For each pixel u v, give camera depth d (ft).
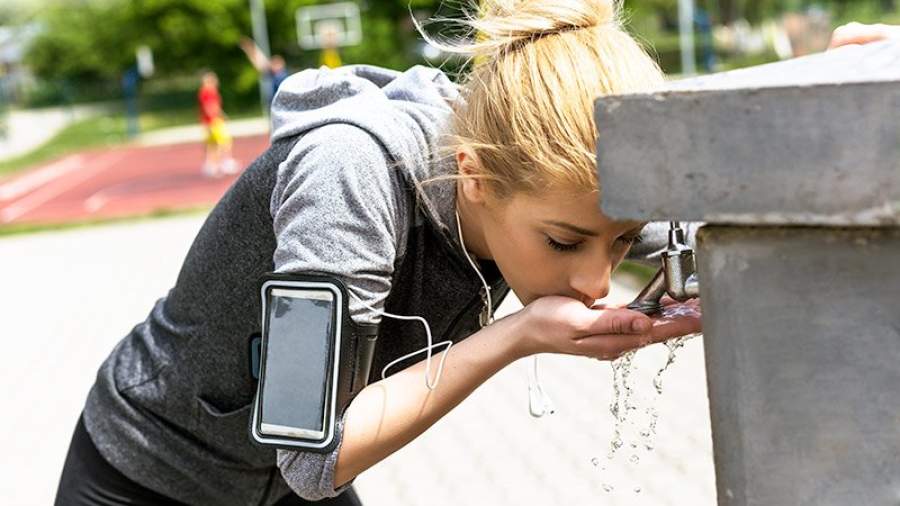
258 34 148.56
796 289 4.20
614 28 6.51
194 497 8.41
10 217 67.87
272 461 8.19
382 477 19.03
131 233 51.65
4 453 21.72
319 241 6.42
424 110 7.08
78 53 209.36
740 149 4.06
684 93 4.11
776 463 4.37
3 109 180.04
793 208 4.01
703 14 136.98
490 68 6.35
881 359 4.14
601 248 6.14
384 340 7.61
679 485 17.24
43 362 28.55
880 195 3.87
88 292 37.68
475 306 7.66
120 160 107.96
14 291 39.11
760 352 4.31
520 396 22.56
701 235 4.33
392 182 6.79
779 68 4.95
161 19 176.86
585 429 20.17
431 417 6.38
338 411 6.37
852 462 4.26
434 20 7.79
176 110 177.37
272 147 7.22
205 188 75.46
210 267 7.64
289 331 6.41
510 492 17.84
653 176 4.23
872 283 4.09
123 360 8.43
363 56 166.40
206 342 7.84
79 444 8.65
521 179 6.02
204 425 8.03
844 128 3.88
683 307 5.96
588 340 5.82
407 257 7.18
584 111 5.88
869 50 5.57
